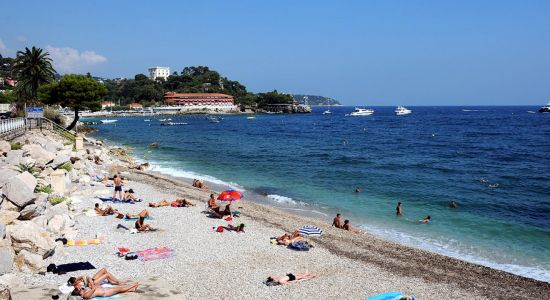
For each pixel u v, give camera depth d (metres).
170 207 31.45
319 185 46.16
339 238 25.88
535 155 75.06
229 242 23.91
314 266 21.06
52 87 86.31
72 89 85.44
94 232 24.22
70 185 32.78
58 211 24.66
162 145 90.81
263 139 109.94
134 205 31.66
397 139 109.94
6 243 17.89
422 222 32.16
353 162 65.19
